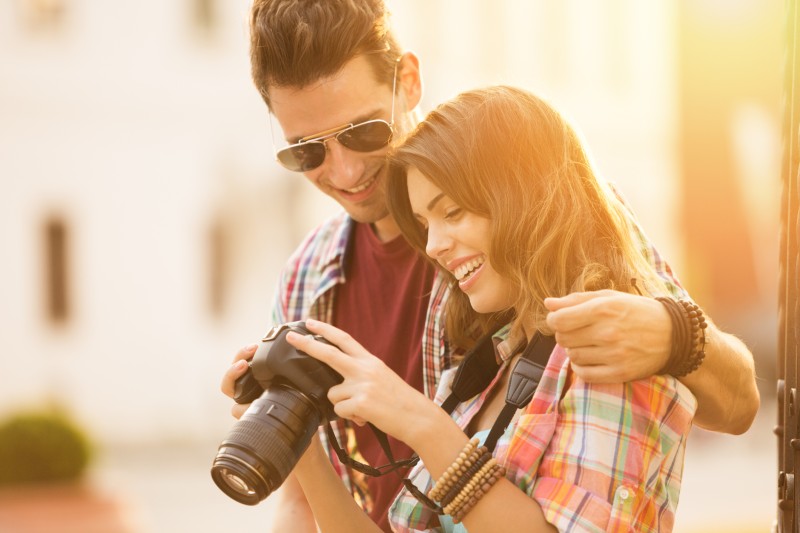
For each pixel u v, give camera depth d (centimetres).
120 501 1043
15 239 2003
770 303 2139
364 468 244
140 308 2058
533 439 220
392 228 311
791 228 229
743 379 236
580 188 233
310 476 259
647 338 207
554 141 235
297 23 288
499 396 251
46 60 2036
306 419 223
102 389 2025
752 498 1422
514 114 234
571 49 2506
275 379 226
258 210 2125
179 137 2103
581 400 215
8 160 2011
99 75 2062
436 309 288
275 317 332
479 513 213
